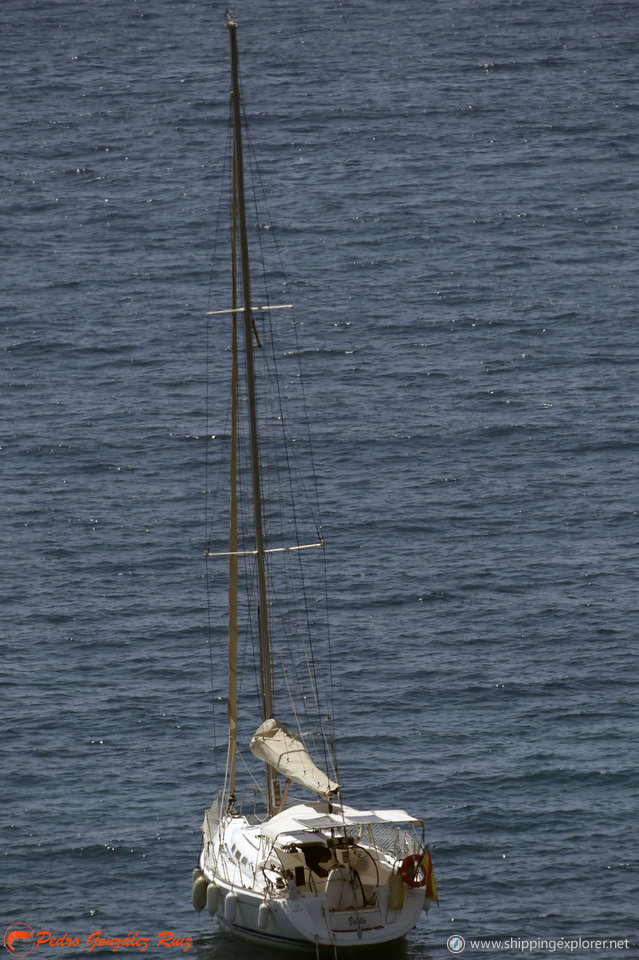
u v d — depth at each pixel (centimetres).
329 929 18012
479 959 19475
